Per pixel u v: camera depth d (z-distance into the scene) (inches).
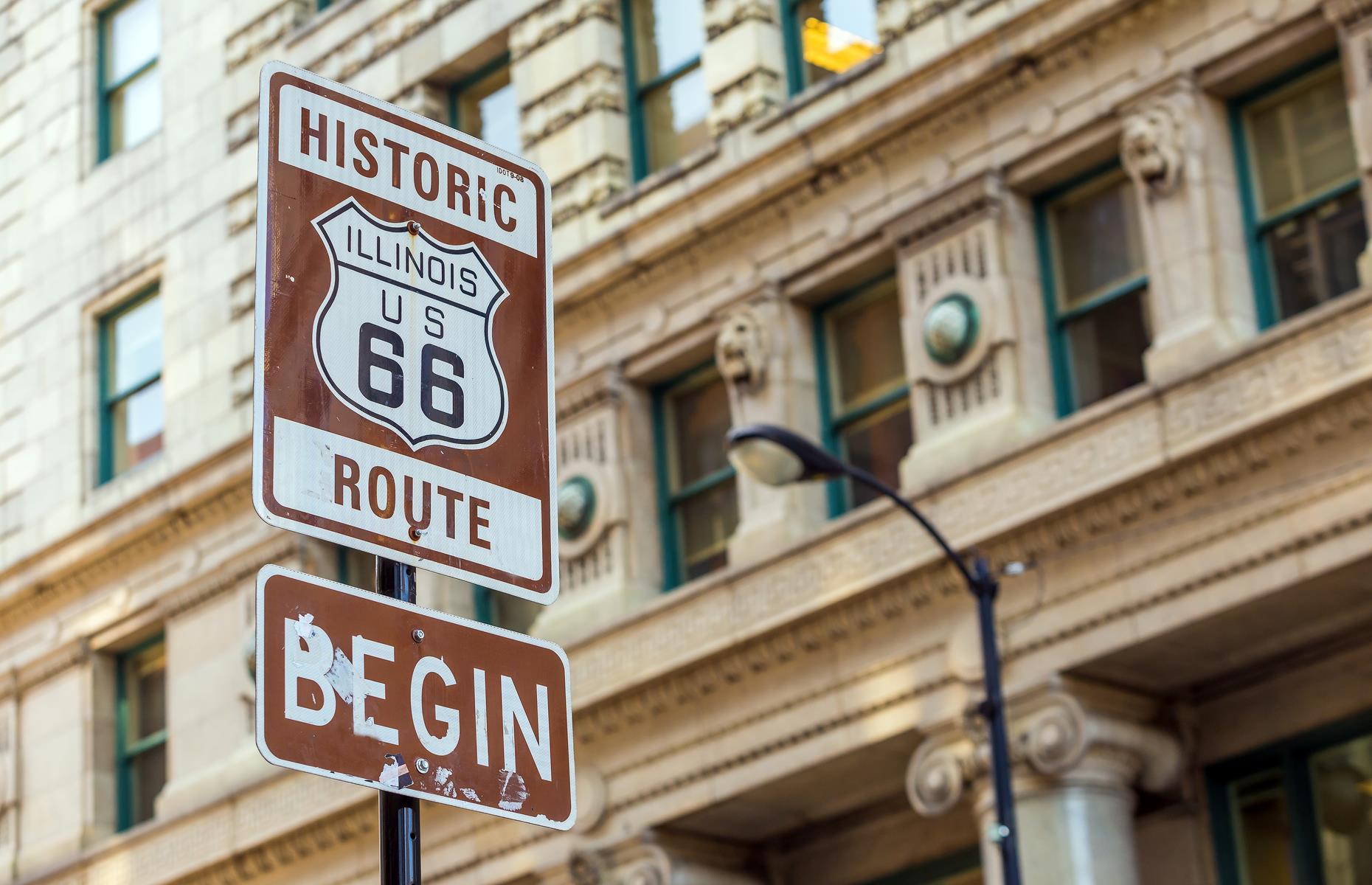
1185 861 761.6
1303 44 742.5
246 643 1068.5
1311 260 745.6
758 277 884.6
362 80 1096.8
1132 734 749.9
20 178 1306.6
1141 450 730.2
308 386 269.1
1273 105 768.3
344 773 253.9
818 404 875.4
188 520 1119.6
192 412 1149.7
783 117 887.7
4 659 1203.2
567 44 992.2
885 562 796.6
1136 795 767.7
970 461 788.6
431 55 1061.8
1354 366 684.1
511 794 268.8
